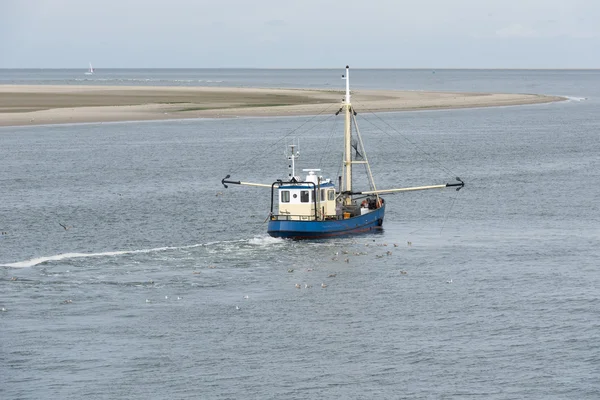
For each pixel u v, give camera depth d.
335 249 142.38
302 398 85.31
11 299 113.69
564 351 95.81
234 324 105.00
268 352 96.38
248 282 122.69
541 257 136.88
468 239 151.00
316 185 151.75
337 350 96.75
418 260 135.12
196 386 87.81
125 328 103.62
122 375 90.38
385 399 85.00
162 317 107.50
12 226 163.62
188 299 114.75
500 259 135.75
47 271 127.50
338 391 86.69
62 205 187.62
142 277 124.69
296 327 104.06
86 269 128.88
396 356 95.06
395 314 108.50
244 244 145.88
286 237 149.50
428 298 114.88
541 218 170.25
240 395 85.88
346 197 164.75
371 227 158.50
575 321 105.00
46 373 90.88
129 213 177.00
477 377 89.50
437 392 86.31
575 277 124.56
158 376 90.19
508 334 101.12
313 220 149.00
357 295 116.38
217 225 164.50
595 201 188.50
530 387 87.25
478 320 105.94
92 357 94.88
